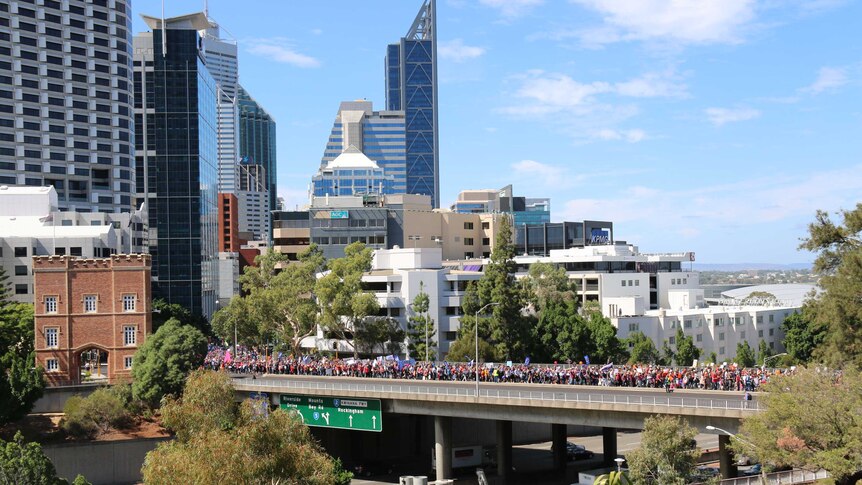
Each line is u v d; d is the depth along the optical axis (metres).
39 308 115.56
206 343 112.00
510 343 122.25
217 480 51.03
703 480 69.44
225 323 166.62
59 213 197.50
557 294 152.75
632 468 66.88
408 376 104.12
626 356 134.75
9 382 94.94
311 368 112.75
